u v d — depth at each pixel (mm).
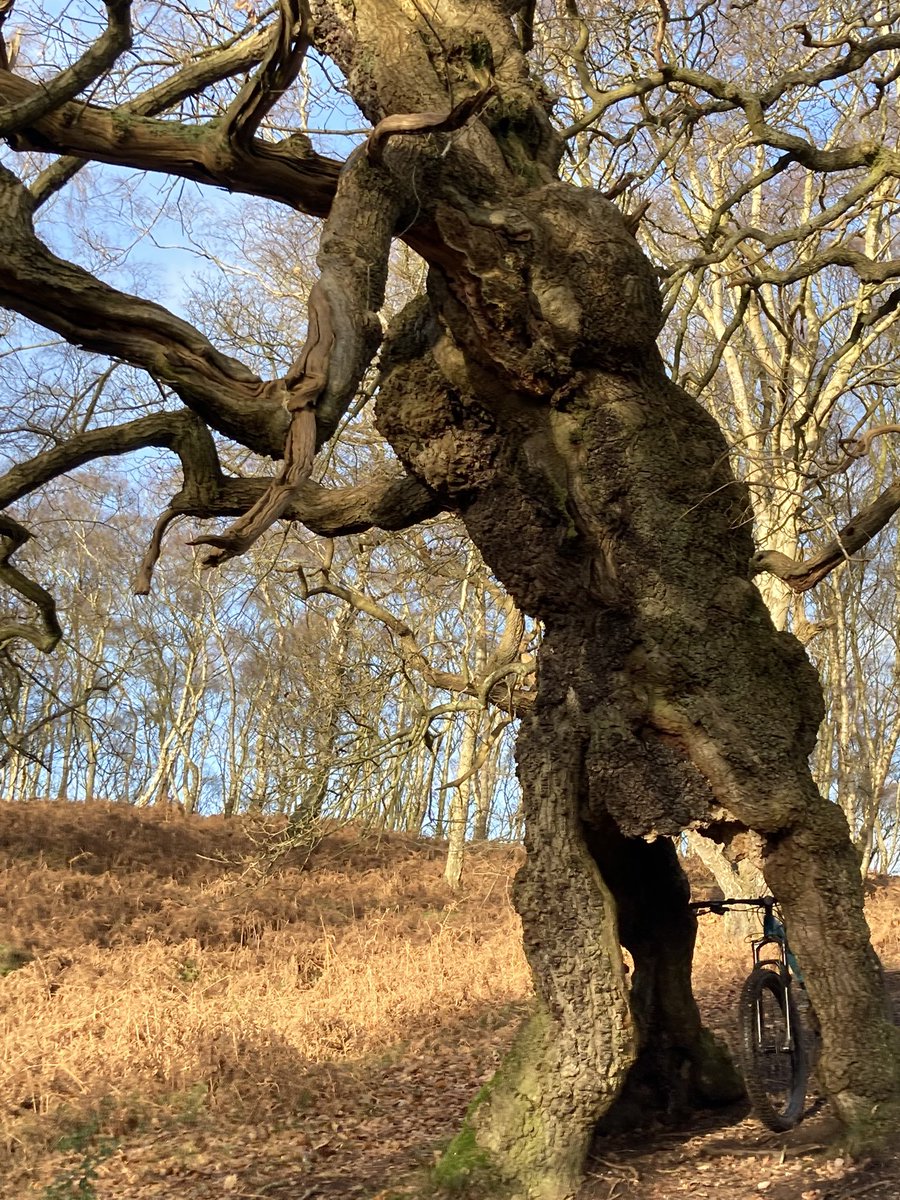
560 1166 5188
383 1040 9867
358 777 11734
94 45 4984
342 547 16266
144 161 5477
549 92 6211
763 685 5406
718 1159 5500
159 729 33031
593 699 5469
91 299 4977
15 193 4957
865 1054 5094
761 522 12906
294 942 15445
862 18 8820
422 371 5801
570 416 5648
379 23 5625
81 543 21750
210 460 5402
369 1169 6266
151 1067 8867
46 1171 6902
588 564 5602
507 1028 10195
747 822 5203
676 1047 6422
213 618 31672
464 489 5852
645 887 6391
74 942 14812
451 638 19812
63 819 22812
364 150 5035
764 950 12773
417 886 20281
